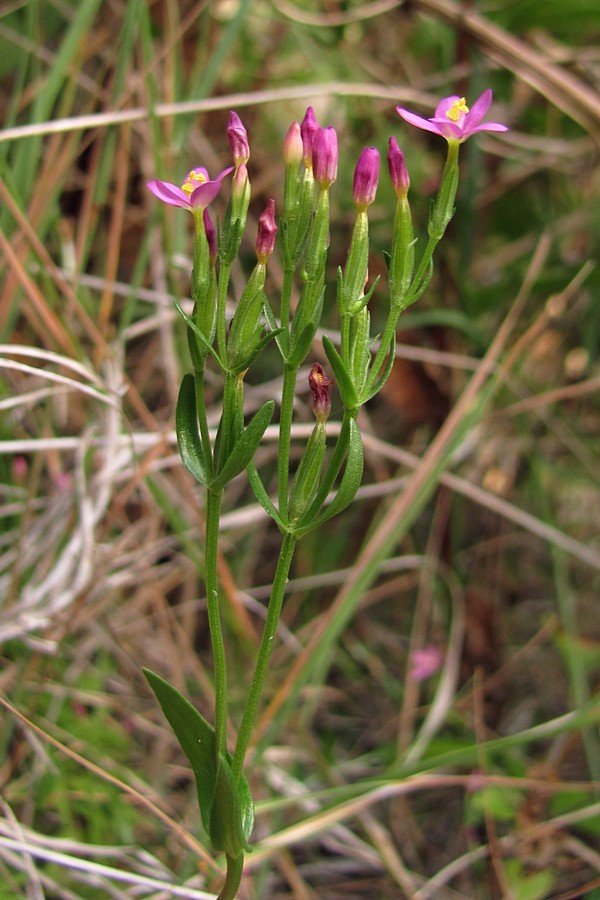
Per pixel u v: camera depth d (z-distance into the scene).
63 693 0.26
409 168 0.37
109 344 0.29
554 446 0.38
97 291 0.34
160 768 0.27
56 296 0.27
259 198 0.36
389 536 0.26
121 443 0.26
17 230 0.27
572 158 0.37
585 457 0.35
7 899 0.22
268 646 0.18
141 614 0.30
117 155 0.33
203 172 0.18
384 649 0.36
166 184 0.17
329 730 0.31
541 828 0.25
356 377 0.17
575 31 0.37
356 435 0.17
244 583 0.34
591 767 0.28
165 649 0.28
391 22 0.37
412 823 0.30
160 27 0.35
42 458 0.26
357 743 0.33
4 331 0.26
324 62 0.37
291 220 0.17
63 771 0.25
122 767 0.26
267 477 0.35
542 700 0.34
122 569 0.30
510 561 0.38
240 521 0.29
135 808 0.25
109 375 0.27
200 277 0.17
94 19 0.35
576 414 0.38
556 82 0.31
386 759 0.31
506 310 0.36
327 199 0.17
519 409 0.33
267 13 0.36
